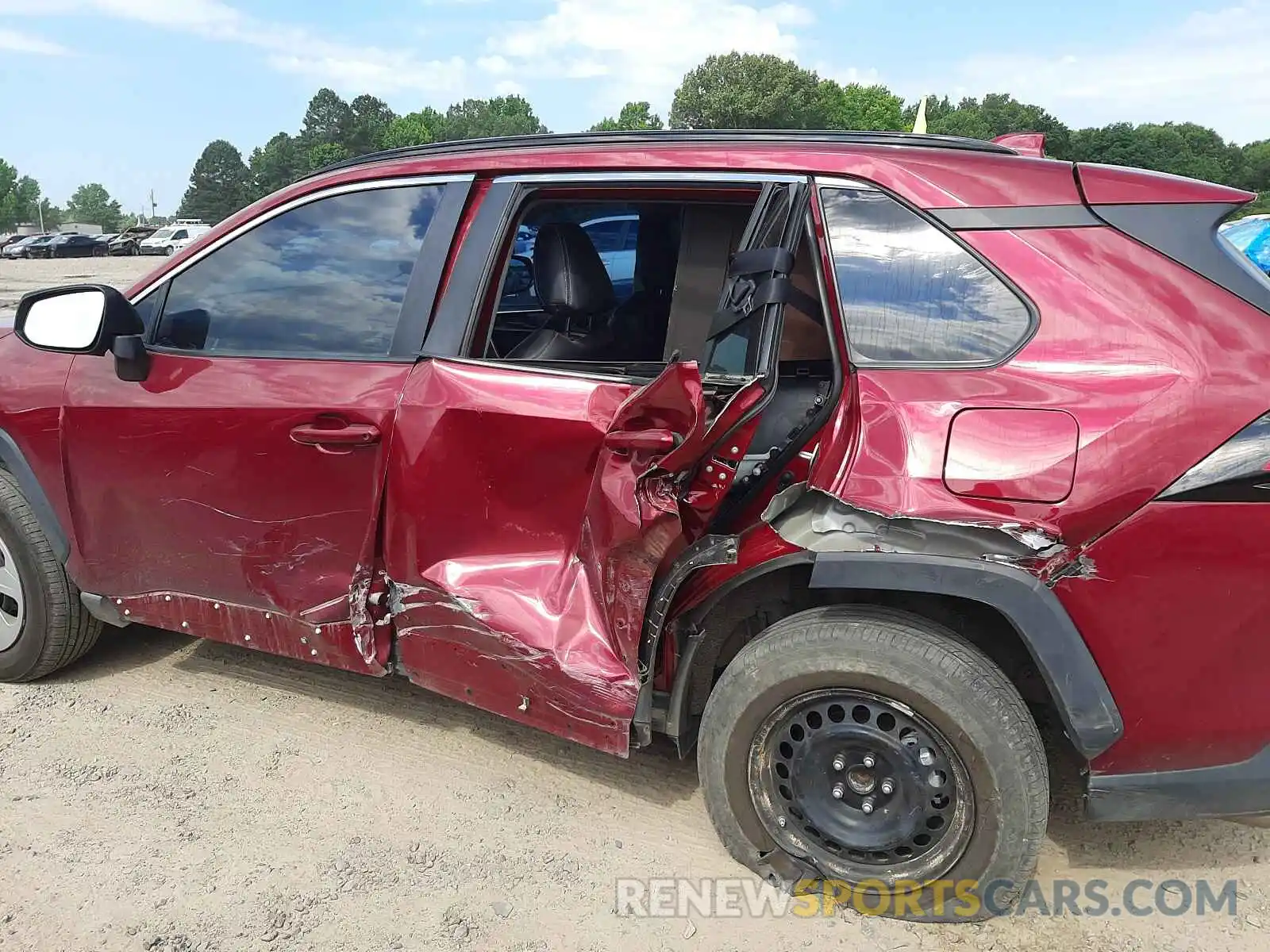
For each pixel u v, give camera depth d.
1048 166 2.19
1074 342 2.01
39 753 2.95
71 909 2.28
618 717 2.31
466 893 2.37
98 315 2.74
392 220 2.72
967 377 2.07
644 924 2.27
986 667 2.09
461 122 135.25
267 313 2.80
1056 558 1.95
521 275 3.00
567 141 2.63
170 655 3.62
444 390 2.46
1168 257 2.03
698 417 2.09
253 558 2.78
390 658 2.70
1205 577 1.90
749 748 2.31
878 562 2.06
